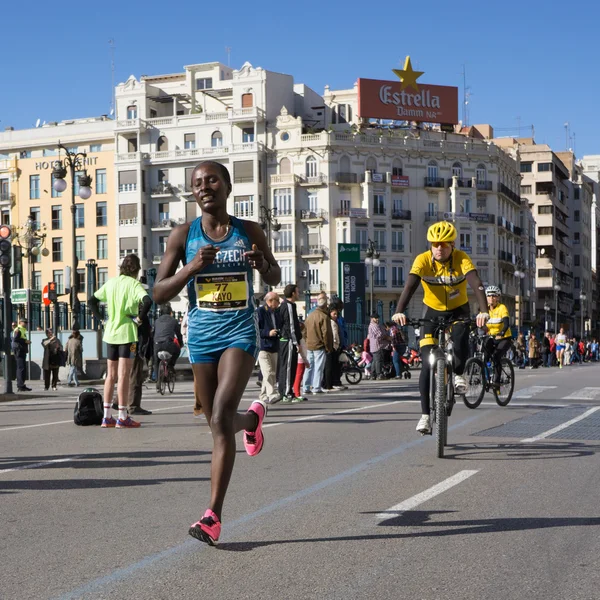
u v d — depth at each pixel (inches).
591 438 395.2
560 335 1993.1
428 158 3189.0
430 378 341.4
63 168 1279.5
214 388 213.9
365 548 195.3
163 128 3193.9
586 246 5526.6
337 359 850.8
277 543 200.4
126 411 462.9
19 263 834.8
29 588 166.1
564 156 5378.9
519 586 166.9
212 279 210.8
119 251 3184.1
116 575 174.6
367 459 328.8
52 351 987.9
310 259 3053.6
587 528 214.4
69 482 282.2
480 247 3253.0
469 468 306.0
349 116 3425.2
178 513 234.4
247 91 3171.8
